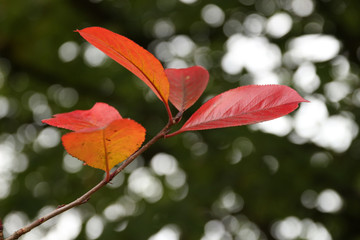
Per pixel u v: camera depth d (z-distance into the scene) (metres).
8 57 6.40
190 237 5.56
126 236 5.50
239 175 5.66
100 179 6.10
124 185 6.13
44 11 6.00
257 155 5.59
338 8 5.84
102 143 0.91
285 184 5.65
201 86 1.18
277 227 6.44
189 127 0.98
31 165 6.11
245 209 6.24
